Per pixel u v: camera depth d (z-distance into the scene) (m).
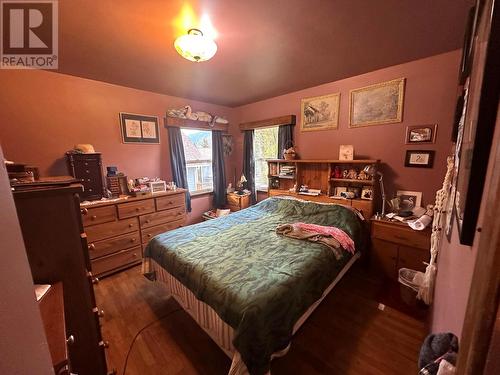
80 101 2.65
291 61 2.25
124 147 3.05
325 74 2.64
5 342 0.37
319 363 1.45
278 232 2.27
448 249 1.20
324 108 3.06
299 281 1.46
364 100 2.69
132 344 1.64
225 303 1.29
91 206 2.42
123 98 2.99
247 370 1.13
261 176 4.20
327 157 3.12
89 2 1.33
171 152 3.46
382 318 1.84
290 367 1.43
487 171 0.58
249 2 1.36
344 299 2.08
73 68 2.35
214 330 1.42
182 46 1.65
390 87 2.48
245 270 1.55
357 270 2.59
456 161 1.21
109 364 1.48
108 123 2.89
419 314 1.87
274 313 1.25
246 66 2.35
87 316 1.06
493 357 0.31
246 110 4.14
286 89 3.23
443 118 2.20
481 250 0.37
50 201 0.94
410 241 2.20
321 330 1.73
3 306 0.37
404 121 2.44
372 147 2.70
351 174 2.82
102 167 2.81
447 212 1.40
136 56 2.07
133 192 2.87
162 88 3.09
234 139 4.43
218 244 2.00
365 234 2.56
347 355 1.51
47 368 0.46
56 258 0.97
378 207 2.70
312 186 3.30
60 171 2.55
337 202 2.87
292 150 3.34
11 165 1.02
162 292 2.28
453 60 2.09
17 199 0.87
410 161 2.43
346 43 1.89
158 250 2.00
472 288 0.39
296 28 1.65
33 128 2.37
